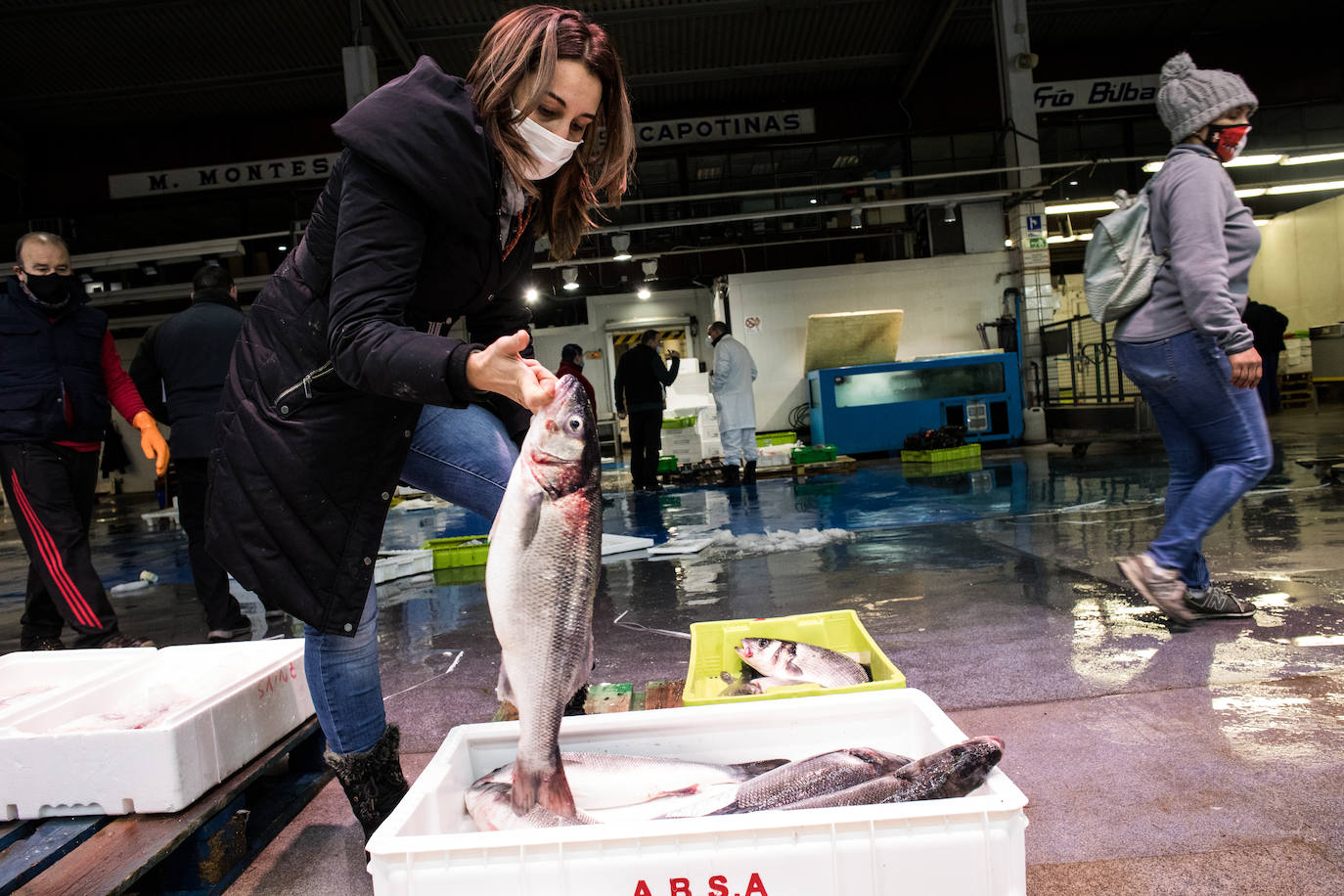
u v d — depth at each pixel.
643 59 14.62
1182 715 2.01
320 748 1.99
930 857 1.04
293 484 1.36
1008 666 2.46
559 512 1.17
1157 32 15.73
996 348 13.15
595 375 16.23
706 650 2.41
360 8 11.89
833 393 11.41
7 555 8.20
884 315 11.89
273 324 1.39
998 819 1.05
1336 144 14.01
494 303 1.65
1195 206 2.56
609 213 16.27
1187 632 2.68
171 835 1.44
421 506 10.00
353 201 1.23
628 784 1.39
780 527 5.80
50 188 16.00
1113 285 2.76
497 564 1.17
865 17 14.05
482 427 1.64
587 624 1.19
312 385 1.33
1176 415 2.79
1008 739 1.96
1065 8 14.55
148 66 14.09
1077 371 12.23
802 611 3.37
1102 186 16.19
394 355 1.13
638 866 1.04
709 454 11.34
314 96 15.50
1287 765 1.72
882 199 16.05
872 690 1.72
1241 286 2.69
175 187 15.94
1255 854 1.41
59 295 3.22
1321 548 3.78
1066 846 1.48
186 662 2.13
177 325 3.67
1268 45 15.96
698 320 16.30
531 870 1.05
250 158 15.99
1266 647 2.47
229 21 13.15
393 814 1.15
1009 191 12.25
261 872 1.61
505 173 1.33
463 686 2.71
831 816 1.04
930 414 11.43
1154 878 1.36
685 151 16.16
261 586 1.39
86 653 2.17
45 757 1.52
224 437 1.42
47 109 15.02
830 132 16.22
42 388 3.19
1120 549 4.10
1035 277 12.51
